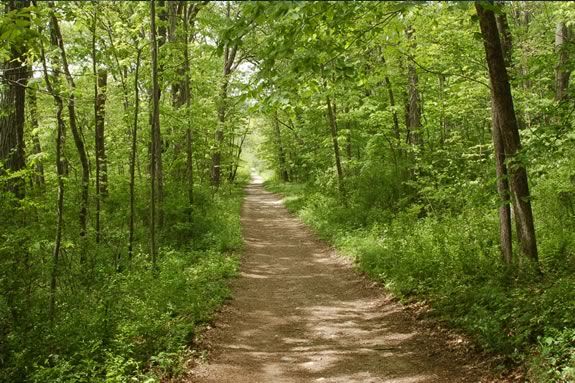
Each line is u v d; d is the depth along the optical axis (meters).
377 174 20.19
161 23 13.60
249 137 64.25
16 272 8.34
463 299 8.54
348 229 17.94
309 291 12.09
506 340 6.52
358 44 7.84
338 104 21.86
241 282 12.97
